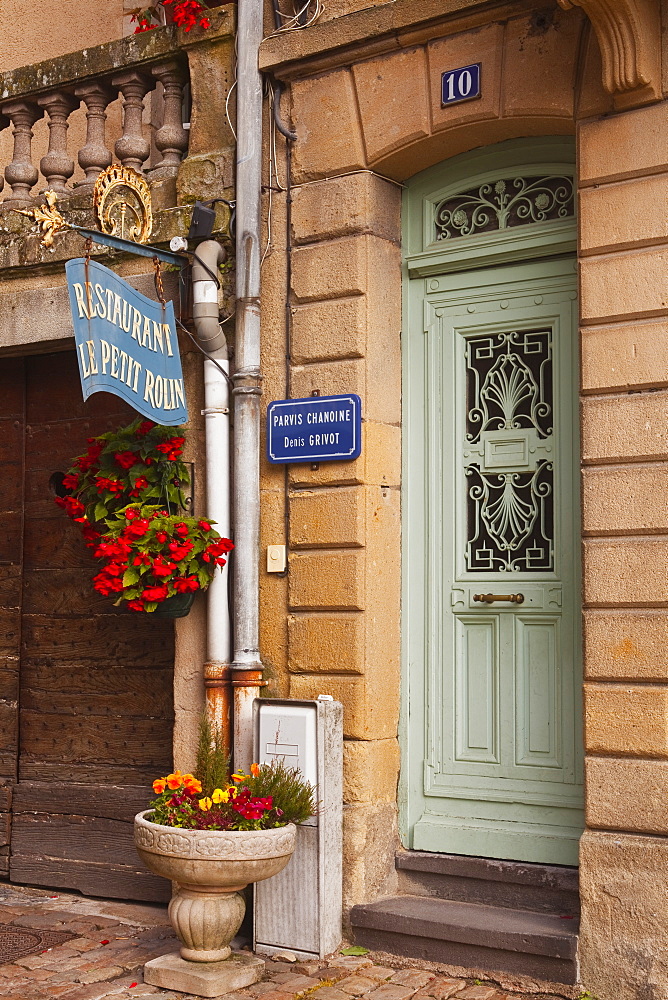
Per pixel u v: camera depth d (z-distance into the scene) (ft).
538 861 17.25
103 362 16.71
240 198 19.26
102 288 16.93
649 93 15.84
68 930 18.54
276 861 15.85
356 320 18.42
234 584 18.94
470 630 18.35
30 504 22.59
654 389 15.71
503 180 18.48
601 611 15.81
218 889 15.94
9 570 22.62
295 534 18.69
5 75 22.41
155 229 20.21
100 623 21.50
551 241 17.79
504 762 17.81
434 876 18.08
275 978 16.21
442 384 18.90
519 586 17.88
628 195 16.02
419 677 18.71
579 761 17.10
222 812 16.02
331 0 19.01
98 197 17.97
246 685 18.49
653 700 15.30
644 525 15.56
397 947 17.03
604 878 15.46
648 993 15.02
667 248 15.72
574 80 16.72
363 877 17.63
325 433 18.38
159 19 27.30
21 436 22.76
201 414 19.33
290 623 18.67
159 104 27.50
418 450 19.04
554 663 17.48
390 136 18.40
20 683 22.29
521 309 18.22
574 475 17.47
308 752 17.22
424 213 19.16
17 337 21.72
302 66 19.16
